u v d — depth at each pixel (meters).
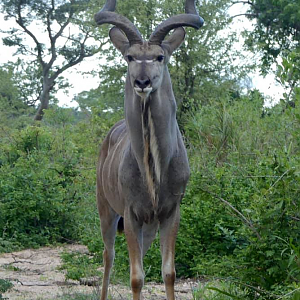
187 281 11.45
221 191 10.58
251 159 13.33
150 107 7.62
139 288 8.02
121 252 11.82
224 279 8.78
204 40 29.88
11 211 17.47
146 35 29.95
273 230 8.45
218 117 17.36
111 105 32.09
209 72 29.91
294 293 7.24
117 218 9.80
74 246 16.89
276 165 8.64
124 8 29.98
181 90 28.73
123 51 7.86
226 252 11.42
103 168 9.37
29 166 19.36
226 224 11.40
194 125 18.12
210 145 16.84
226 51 29.75
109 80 31.81
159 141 7.75
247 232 8.95
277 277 8.32
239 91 30.44
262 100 19.05
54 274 12.88
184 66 28.44
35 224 17.97
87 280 11.52
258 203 8.45
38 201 17.92
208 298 8.95
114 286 11.09
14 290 10.89
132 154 8.07
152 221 8.26
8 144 24.14
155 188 7.87
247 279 8.57
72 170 19.75
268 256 8.45
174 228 8.19
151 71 7.34
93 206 16.83
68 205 18.08
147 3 29.73
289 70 9.03
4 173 19.53
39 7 52.56
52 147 22.95
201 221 11.70
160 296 10.24
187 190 11.88
